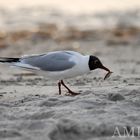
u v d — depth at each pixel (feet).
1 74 57.77
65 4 159.84
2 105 34.65
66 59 37.83
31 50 85.56
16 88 44.93
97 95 36.45
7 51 84.43
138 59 70.64
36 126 27.48
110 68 60.54
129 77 50.88
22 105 34.58
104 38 99.50
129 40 94.27
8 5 157.07
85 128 26.03
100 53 79.51
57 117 29.55
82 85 45.62
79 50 84.33
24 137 25.39
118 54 77.41
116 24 123.54
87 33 106.63
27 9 149.79
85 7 154.10
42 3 160.97
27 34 104.58
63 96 37.04
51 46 89.92
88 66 38.29
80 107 32.22
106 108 31.81
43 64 38.09
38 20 130.52
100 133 25.98
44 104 33.99
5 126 27.81
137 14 137.59
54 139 25.05
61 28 117.50
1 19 131.85
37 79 51.57
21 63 38.73
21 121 28.86
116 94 34.96
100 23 126.21
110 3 161.17
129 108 32.04
